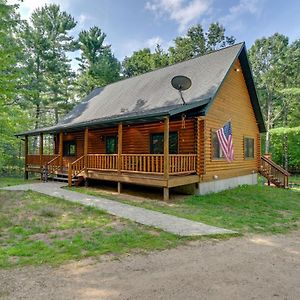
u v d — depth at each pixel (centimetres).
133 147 1525
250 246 557
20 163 2462
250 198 1185
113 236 580
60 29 3050
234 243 573
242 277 401
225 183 1398
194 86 1341
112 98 1823
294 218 869
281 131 2475
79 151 1898
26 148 1909
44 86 2719
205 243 564
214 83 1272
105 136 1709
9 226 650
